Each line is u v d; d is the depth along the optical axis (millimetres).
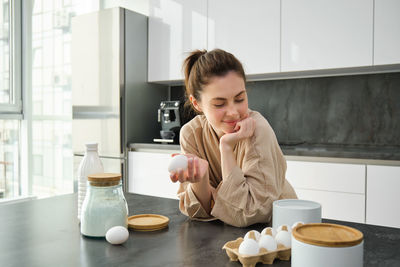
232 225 931
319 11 2504
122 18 3074
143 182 3031
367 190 2117
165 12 3186
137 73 3215
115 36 3080
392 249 737
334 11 2451
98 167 960
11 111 3707
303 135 2947
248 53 2789
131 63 3156
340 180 2203
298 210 755
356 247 537
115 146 3094
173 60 3146
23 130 3818
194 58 1087
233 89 928
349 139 2764
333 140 2826
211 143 1141
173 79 3148
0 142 3639
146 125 3316
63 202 1200
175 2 3127
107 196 818
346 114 2773
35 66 3840
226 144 955
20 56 3777
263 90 3115
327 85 2842
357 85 2725
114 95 3088
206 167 919
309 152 2328
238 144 1070
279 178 1076
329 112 2838
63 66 3760
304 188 2324
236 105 951
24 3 3758
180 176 896
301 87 2951
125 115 3109
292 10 2602
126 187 3105
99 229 805
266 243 670
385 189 2061
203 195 981
